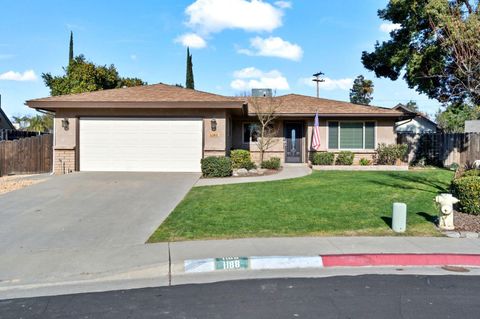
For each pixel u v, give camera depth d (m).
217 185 13.22
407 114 20.19
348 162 19.78
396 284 5.45
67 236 7.77
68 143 16.58
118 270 6.01
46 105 16.03
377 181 14.30
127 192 11.93
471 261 6.44
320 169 18.92
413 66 18.66
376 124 20.69
